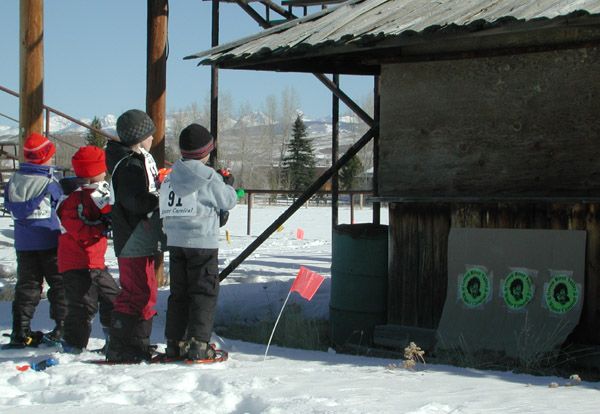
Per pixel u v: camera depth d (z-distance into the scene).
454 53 7.84
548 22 6.36
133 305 6.75
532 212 7.37
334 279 8.73
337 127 11.27
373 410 4.79
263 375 6.06
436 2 8.01
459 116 7.85
